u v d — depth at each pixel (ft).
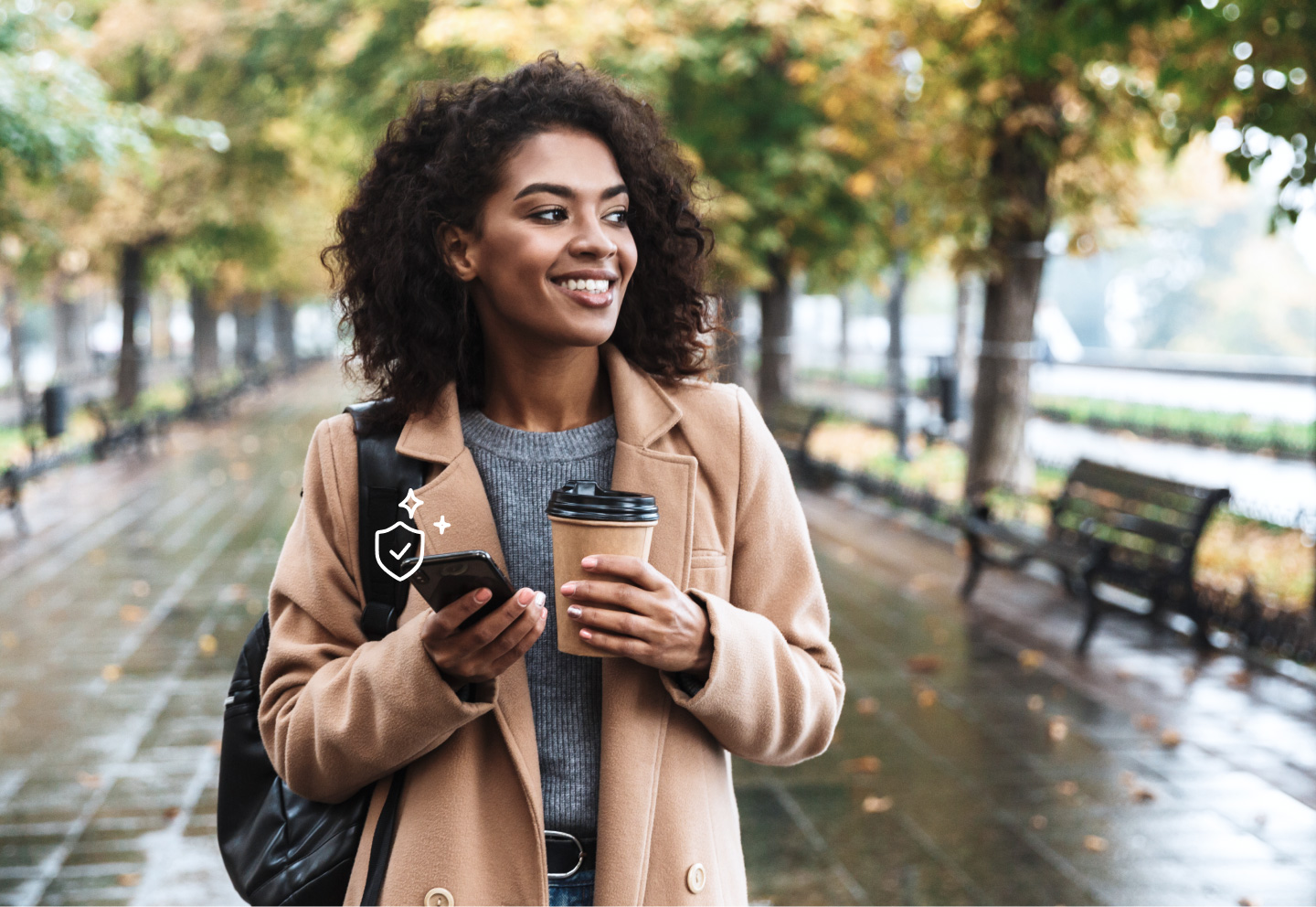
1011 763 17.33
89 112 33.73
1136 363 116.06
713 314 6.04
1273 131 22.57
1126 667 22.12
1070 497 27.45
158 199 67.00
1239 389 95.20
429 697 4.86
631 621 4.75
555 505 4.77
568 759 5.39
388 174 5.74
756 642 5.15
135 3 63.41
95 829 15.12
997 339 36.01
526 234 5.18
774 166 44.57
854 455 51.96
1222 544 31.76
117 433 57.41
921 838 14.76
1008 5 26.86
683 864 5.22
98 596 28.25
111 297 131.34
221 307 95.30
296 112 65.92
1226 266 209.77
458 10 35.76
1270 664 21.89
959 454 50.14
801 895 13.28
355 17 51.65
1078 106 34.55
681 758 5.35
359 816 5.34
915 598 27.84
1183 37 24.43
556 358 5.63
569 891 5.34
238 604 27.40
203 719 19.44
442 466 5.57
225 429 70.74
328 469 5.63
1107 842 14.64
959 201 34.09
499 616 4.71
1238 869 13.92
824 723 5.58
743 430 5.79
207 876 13.83
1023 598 27.73
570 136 5.29
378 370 5.74
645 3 39.14
